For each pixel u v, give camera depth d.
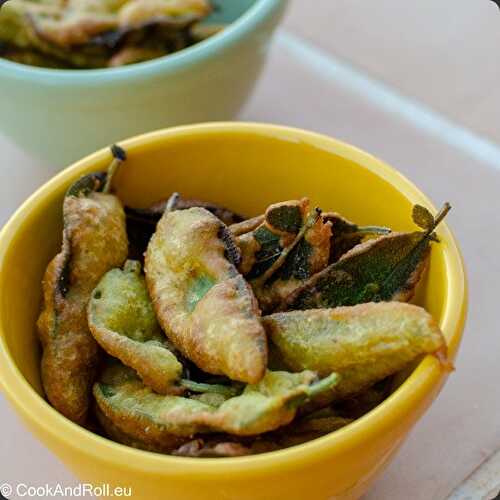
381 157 0.55
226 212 0.44
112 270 0.41
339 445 0.35
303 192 0.45
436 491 0.44
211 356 0.37
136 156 0.44
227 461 0.35
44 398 0.40
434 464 0.44
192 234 0.40
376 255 0.40
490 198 0.53
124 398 0.39
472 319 0.49
